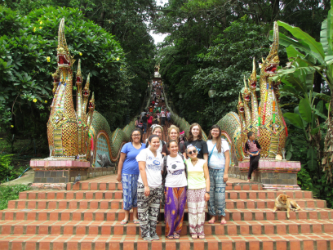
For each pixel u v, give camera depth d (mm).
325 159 6773
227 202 4879
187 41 20188
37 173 5547
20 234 4066
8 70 6652
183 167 3838
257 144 5781
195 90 15984
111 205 4758
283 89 7785
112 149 10344
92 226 4086
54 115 5875
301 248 3814
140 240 3732
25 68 7559
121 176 4289
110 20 14195
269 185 5562
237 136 7812
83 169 6363
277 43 6059
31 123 10383
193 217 3807
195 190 3840
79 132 6598
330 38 6836
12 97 7328
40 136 10281
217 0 15539
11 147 9773
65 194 5090
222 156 4254
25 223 4238
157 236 3797
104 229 4062
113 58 8906
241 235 4066
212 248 3691
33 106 9070
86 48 8531
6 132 10633
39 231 4086
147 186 3611
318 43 6676
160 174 3799
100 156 8953
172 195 3764
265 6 14961
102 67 8789
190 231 3848
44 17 8430
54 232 4082
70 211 4551
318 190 6836
